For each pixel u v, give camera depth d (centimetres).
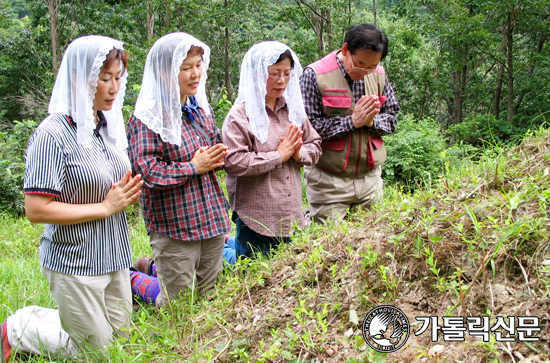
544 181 248
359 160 391
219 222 330
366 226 300
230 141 336
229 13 2045
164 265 324
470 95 2053
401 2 1997
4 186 976
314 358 218
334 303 246
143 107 295
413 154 852
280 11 1908
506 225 224
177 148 308
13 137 1119
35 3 2794
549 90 1627
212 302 303
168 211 314
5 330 285
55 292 269
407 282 234
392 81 2267
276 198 347
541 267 201
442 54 1978
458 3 1700
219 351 244
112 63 251
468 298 209
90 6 2744
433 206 265
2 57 2748
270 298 279
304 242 322
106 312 286
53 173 246
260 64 326
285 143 339
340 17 1834
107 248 278
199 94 330
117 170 280
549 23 1562
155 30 2388
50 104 259
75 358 279
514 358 179
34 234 733
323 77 382
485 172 288
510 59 1641
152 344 263
